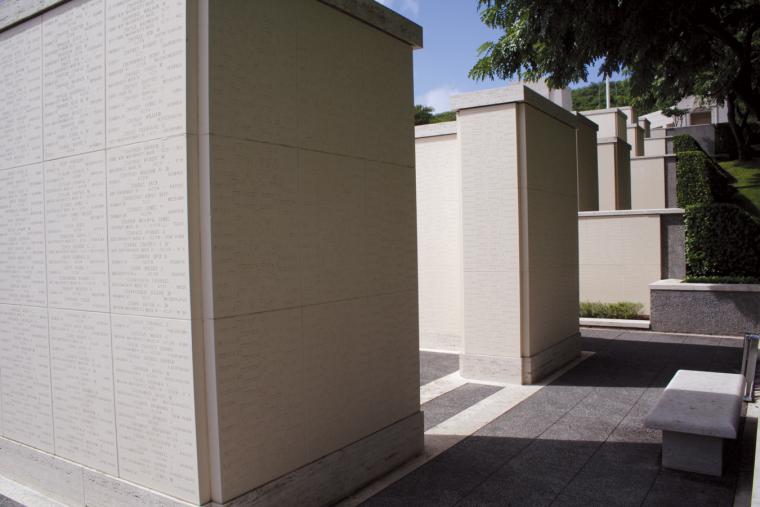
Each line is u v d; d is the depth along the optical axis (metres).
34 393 4.88
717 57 12.05
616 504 4.50
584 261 14.23
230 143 3.79
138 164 3.93
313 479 4.36
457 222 11.16
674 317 12.13
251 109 3.95
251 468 3.91
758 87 13.66
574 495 4.66
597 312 13.38
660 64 11.90
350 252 4.81
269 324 4.07
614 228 13.91
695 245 13.27
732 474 5.04
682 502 4.52
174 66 3.70
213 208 3.67
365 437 4.94
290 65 4.26
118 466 4.19
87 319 4.36
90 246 4.31
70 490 4.54
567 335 9.86
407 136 5.53
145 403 3.96
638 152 25.66
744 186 27.97
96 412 4.33
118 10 4.05
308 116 4.41
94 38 4.23
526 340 8.43
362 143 4.96
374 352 5.08
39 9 4.59
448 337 11.28
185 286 3.67
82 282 4.39
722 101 13.25
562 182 9.83
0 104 5.10
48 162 4.64
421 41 5.64
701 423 4.89
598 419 6.63
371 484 4.93
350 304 4.80
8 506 4.56
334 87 4.66
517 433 6.18
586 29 9.94
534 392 7.86
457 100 8.83
